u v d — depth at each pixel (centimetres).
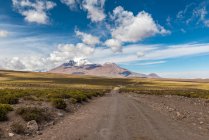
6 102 2469
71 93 4572
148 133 1434
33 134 1431
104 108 2978
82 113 2484
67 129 1572
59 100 2558
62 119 2048
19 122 1585
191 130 1561
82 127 1630
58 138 1309
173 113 2486
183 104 3838
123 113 2409
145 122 1838
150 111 2631
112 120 1933
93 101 4431
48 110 2194
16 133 1393
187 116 2273
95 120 1942
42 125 1678
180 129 1584
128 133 1427
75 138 1302
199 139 1305
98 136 1347
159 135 1384
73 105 3092
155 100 4788
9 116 1673
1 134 1325
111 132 1455
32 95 3812
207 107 3384
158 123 1805
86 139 1278
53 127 1664
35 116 1708
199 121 1986
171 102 4250
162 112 2567
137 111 2602
